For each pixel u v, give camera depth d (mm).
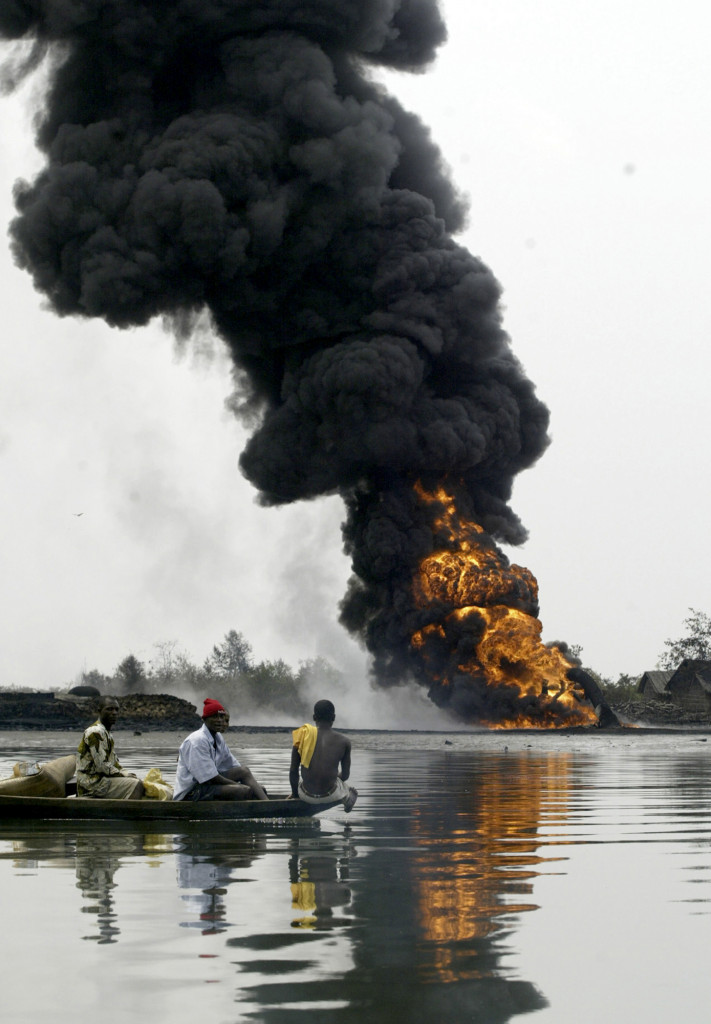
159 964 7180
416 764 34594
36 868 11062
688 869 11203
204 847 12758
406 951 7547
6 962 7230
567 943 7855
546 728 83188
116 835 13891
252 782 16188
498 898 9469
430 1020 6117
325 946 7676
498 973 7035
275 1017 6141
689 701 118000
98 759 16156
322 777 15875
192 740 15820
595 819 16266
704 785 24328
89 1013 6188
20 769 16578
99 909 8914
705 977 7000
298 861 11602
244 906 9039
